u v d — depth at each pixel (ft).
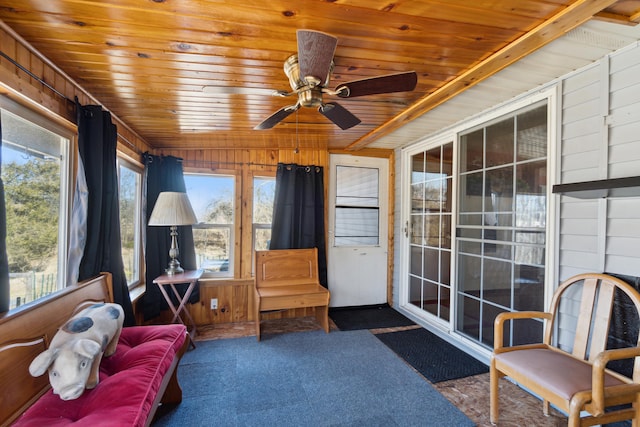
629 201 5.55
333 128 9.86
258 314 9.95
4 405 3.97
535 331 7.32
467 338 9.36
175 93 6.97
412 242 12.52
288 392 7.11
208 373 7.92
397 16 4.47
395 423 6.10
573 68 6.34
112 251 7.36
